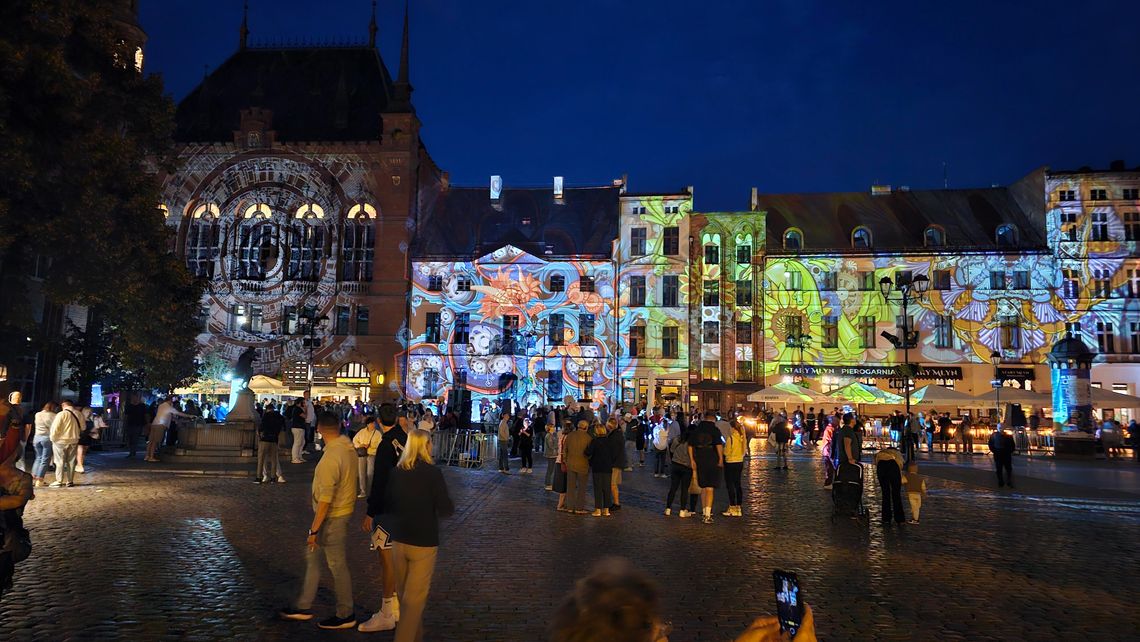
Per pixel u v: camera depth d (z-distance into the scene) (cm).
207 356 5916
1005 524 1608
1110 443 3784
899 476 1608
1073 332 5747
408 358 6109
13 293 2391
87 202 2236
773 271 6062
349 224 6259
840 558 1218
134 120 2631
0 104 1988
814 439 4872
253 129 6294
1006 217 6181
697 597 950
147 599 905
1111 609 922
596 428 1700
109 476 2220
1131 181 5806
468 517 1606
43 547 1199
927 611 904
